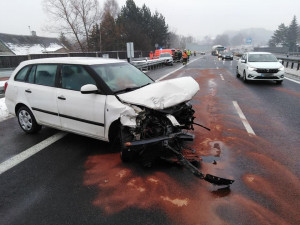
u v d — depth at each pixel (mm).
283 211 2840
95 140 4938
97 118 4109
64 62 4664
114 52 38188
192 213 2834
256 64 12156
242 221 2701
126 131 3799
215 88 11016
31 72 5145
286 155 4156
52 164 4027
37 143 4879
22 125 5457
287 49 78000
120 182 3469
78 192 3277
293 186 3299
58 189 3355
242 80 13711
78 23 46500
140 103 3572
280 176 3531
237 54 57500
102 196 3182
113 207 2971
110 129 4066
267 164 3865
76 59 4793
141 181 3477
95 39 50188
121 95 3918
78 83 4391
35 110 5031
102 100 4012
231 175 3572
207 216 2783
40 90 4840
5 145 4824
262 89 10586
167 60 25469
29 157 4285
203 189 3266
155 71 19375
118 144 4551
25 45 52562
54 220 2787
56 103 4609
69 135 5254
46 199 3152
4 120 6504
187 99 3877
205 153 4234
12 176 3705
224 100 8430
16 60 22328
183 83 4387
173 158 3799
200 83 12672
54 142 4902
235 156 4129
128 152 3783
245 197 3090
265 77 11758
